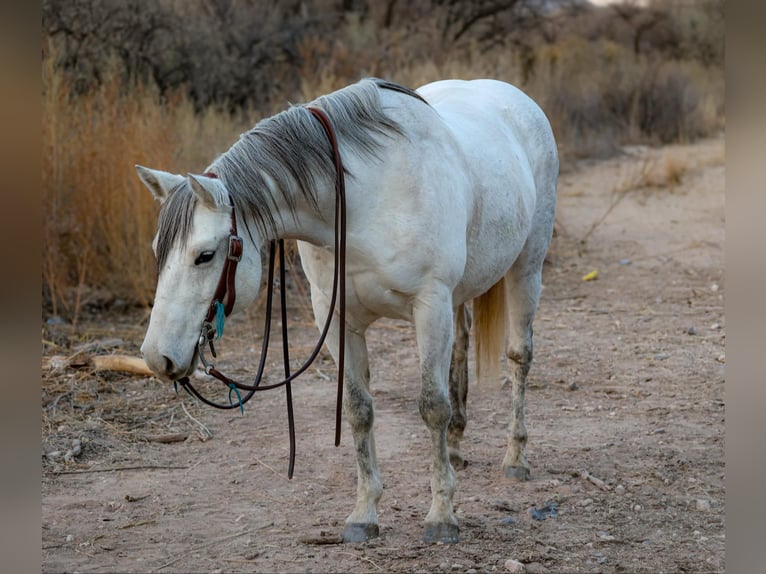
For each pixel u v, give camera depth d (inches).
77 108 311.1
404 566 135.9
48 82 309.4
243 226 125.6
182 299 120.5
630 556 140.2
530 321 177.3
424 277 136.3
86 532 149.6
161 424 202.1
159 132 297.6
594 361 248.4
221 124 376.5
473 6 751.7
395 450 186.9
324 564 137.2
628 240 391.9
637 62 808.9
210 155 329.4
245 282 125.3
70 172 292.0
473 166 149.9
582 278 340.5
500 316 173.8
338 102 135.6
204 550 143.2
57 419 200.4
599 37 954.7
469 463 180.1
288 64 496.4
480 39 751.7
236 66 473.7
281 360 248.5
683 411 209.0
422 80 426.9
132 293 295.1
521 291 176.7
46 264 282.8
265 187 127.2
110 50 417.4
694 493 164.6
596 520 153.6
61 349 248.8
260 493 166.4
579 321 289.0
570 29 960.9
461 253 140.9
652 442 190.1
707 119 655.1
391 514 155.8
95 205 292.0
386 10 713.0
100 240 301.4
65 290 288.2
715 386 226.1
